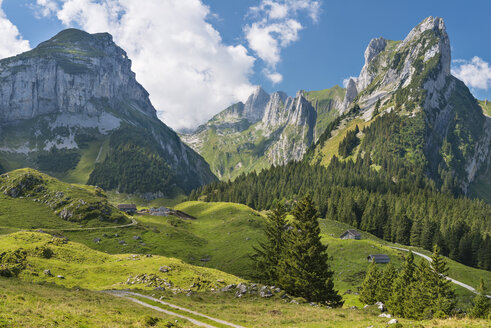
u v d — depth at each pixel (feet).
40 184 568.82
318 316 115.75
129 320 91.50
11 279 152.66
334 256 404.77
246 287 168.66
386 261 385.50
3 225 441.27
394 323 85.30
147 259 251.39
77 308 97.81
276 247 235.40
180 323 100.48
